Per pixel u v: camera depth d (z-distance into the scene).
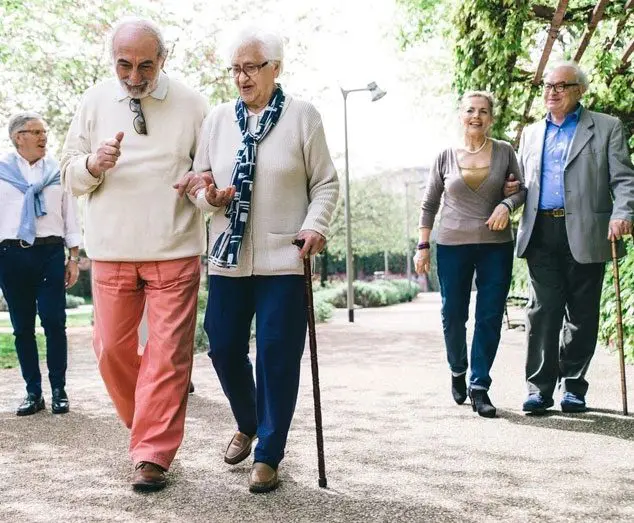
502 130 7.28
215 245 2.87
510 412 4.17
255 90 2.88
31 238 4.37
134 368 3.15
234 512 2.54
